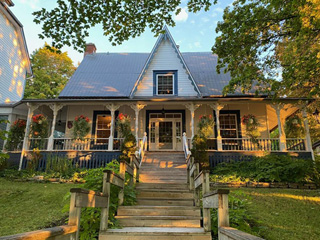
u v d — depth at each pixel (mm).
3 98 15883
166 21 6199
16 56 17438
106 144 12602
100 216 4316
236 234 2146
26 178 9875
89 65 17375
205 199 3779
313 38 8359
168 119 14445
